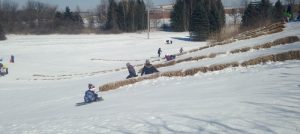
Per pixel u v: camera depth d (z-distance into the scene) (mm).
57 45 90000
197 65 23562
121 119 11781
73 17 146000
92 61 65375
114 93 21125
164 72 22688
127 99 17375
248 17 82750
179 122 10000
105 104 17000
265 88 13039
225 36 43062
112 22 137250
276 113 9391
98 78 34281
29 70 53875
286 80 13875
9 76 47781
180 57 34031
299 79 13641
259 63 19531
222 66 20484
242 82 15555
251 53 23125
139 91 19656
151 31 133625
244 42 29172
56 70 53969
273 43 23812
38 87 34906
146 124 10453
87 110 15672
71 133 10961
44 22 144250
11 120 16469
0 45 93062
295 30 27781
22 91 32781
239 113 9922
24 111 20359
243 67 19781
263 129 8273
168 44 85812
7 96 30078
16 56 73750
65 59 68562
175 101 13844
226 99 12289
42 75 47750
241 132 8281
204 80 18656
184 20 127625
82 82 33000
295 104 10070
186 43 87188
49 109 19391
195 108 11586
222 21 105562
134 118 11562
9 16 142875
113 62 62750
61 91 28281
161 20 152875
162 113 11586
